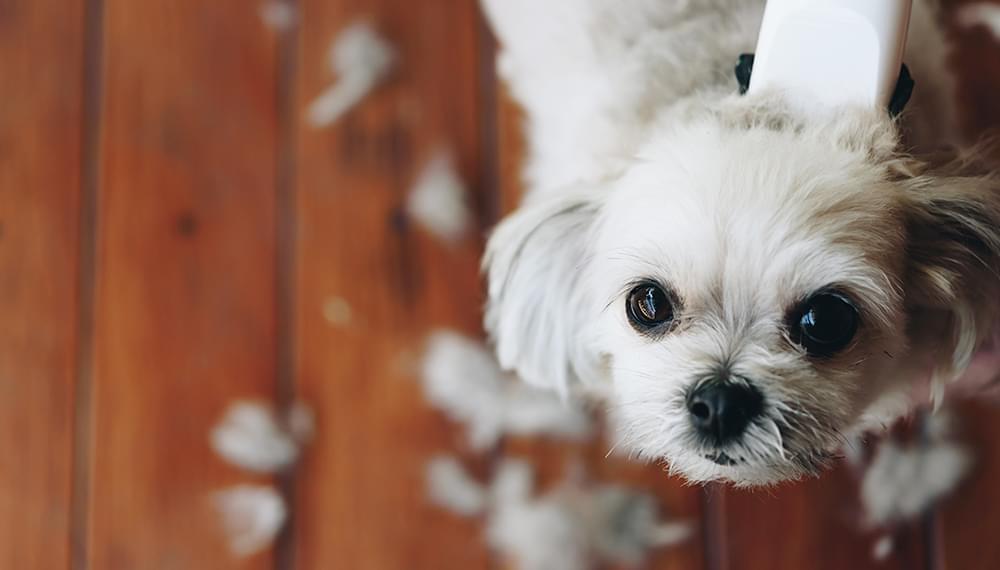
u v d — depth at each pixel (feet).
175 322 2.21
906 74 1.59
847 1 1.52
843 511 2.12
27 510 2.15
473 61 2.28
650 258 1.58
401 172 2.26
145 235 2.23
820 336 1.58
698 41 1.78
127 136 2.26
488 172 2.26
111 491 2.16
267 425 2.17
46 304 2.20
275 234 2.24
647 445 1.65
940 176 1.63
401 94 2.28
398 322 2.21
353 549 2.15
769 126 1.58
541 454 2.17
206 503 2.16
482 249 2.23
